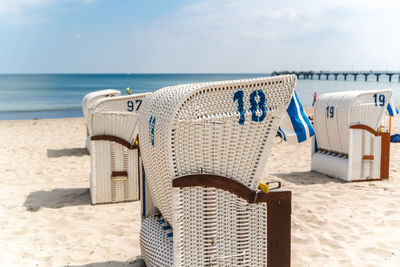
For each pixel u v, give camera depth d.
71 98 48.47
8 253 4.10
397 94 50.38
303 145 11.81
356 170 7.07
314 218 5.08
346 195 6.18
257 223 2.94
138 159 6.11
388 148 7.18
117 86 78.56
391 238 4.43
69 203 6.13
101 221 5.23
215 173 2.82
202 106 2.71
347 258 3.92
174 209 2.71
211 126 2.74
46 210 5.77
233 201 2.86
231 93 2.77
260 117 2.83
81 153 10.93
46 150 11.50
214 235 2.82
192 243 2.80
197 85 2.85
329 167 7.62
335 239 4.43
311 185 6.91
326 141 7.75
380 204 5.66
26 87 76.31
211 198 2.79
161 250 3.10
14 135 15.16
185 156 2.72
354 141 7.00
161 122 2.83
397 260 3.85
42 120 21.30
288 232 3.00
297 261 3.88
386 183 6.96
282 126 3.05
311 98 42.62
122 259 3.98
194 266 2.82
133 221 5.21
